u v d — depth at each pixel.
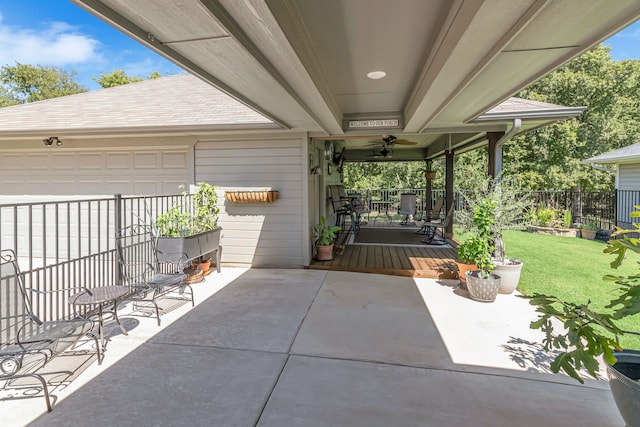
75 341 2.48
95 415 2.10
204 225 5.31
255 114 5.57
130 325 3.45
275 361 2.75
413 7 2.27
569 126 15.66
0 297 2.50
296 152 5.73
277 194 5.76
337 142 9.17
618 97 15.75
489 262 4.11
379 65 3.35
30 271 2.82
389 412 2.13
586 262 6.23
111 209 6.24
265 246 5.90
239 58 2.36
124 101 6.82
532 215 10.28
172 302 4.15
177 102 6.53
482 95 3.56
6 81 22.47
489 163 5.46
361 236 8.72
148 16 1.82
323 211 7.35
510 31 2.06
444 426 2.01
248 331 3.31
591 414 2.12
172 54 2.28
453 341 3.10
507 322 3.51
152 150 6.14
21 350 2.19
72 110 6.51
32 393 2.32
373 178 19.56
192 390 2.36
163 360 2.76
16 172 6.55
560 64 2.66
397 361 2.75
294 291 4.55
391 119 5.34
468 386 2.41
